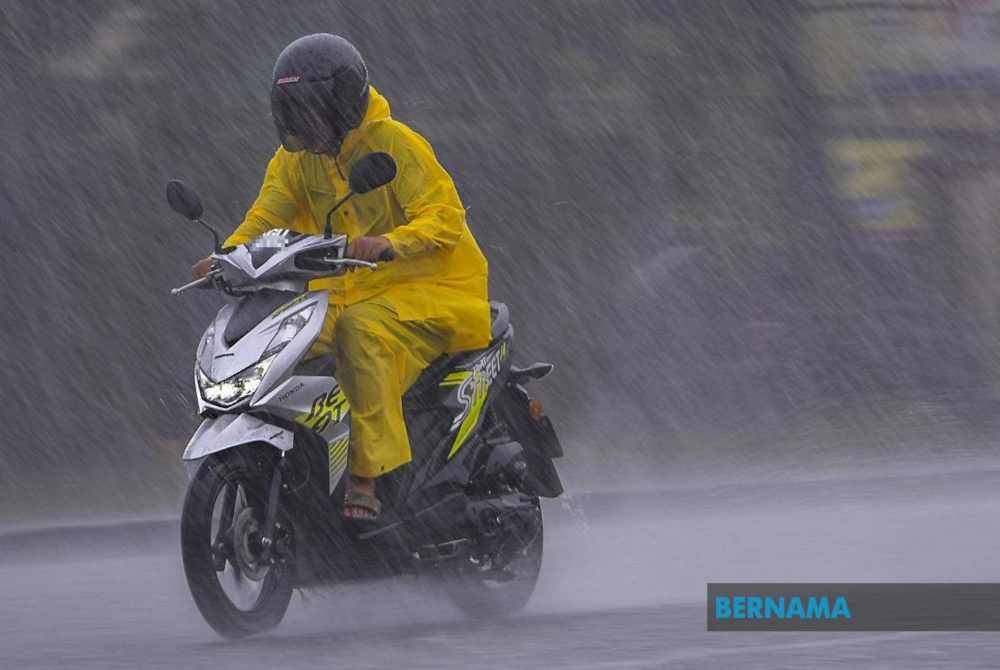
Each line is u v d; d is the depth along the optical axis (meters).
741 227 65.88
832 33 67.56
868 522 43.38
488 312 27.98
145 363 57.50
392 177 25.00
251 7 59.22
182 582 36.22
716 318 64.12
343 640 25.97
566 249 63.81
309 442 25.69
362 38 61.16
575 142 64.00
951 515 44.75
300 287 26.09
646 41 64.88
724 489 50.72
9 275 56.19
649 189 64.94
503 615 29.20
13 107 56.47
